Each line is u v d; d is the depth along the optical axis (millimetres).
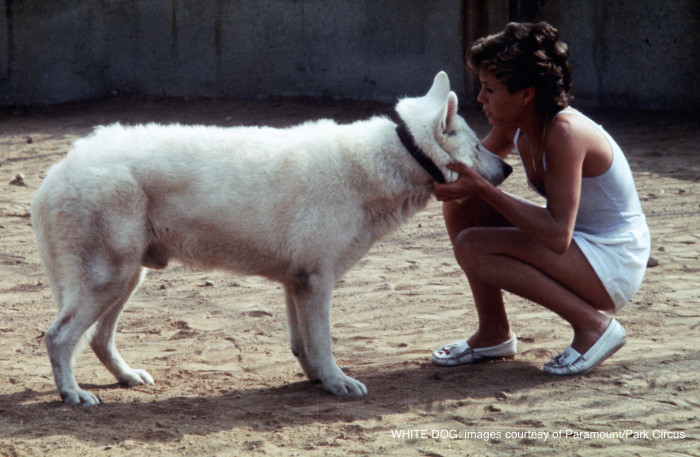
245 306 5871
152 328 5391
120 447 3377
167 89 17969
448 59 16250
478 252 4156
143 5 17703
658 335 4742
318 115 15555
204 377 4461
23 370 4551
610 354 4156
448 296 5953
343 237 4113
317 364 4145
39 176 11062
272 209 4055
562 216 3848
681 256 6652
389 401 3922
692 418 3508
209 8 17453
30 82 18016
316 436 3473
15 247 7562
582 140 3861
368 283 6359
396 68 16656
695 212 8203
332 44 17031
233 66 17594
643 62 15117
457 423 3574
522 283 4117
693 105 14734
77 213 3922
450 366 4488
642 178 10039
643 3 14875
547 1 15617
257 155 4117
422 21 16297
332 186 4078
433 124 4152
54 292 4141
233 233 4082
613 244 4105
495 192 3975
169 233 4090
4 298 6055
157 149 4074
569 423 3508
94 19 17859
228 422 3678
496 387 4039
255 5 17266
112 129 4207
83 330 3982
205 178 4043
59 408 3902
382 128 4301
